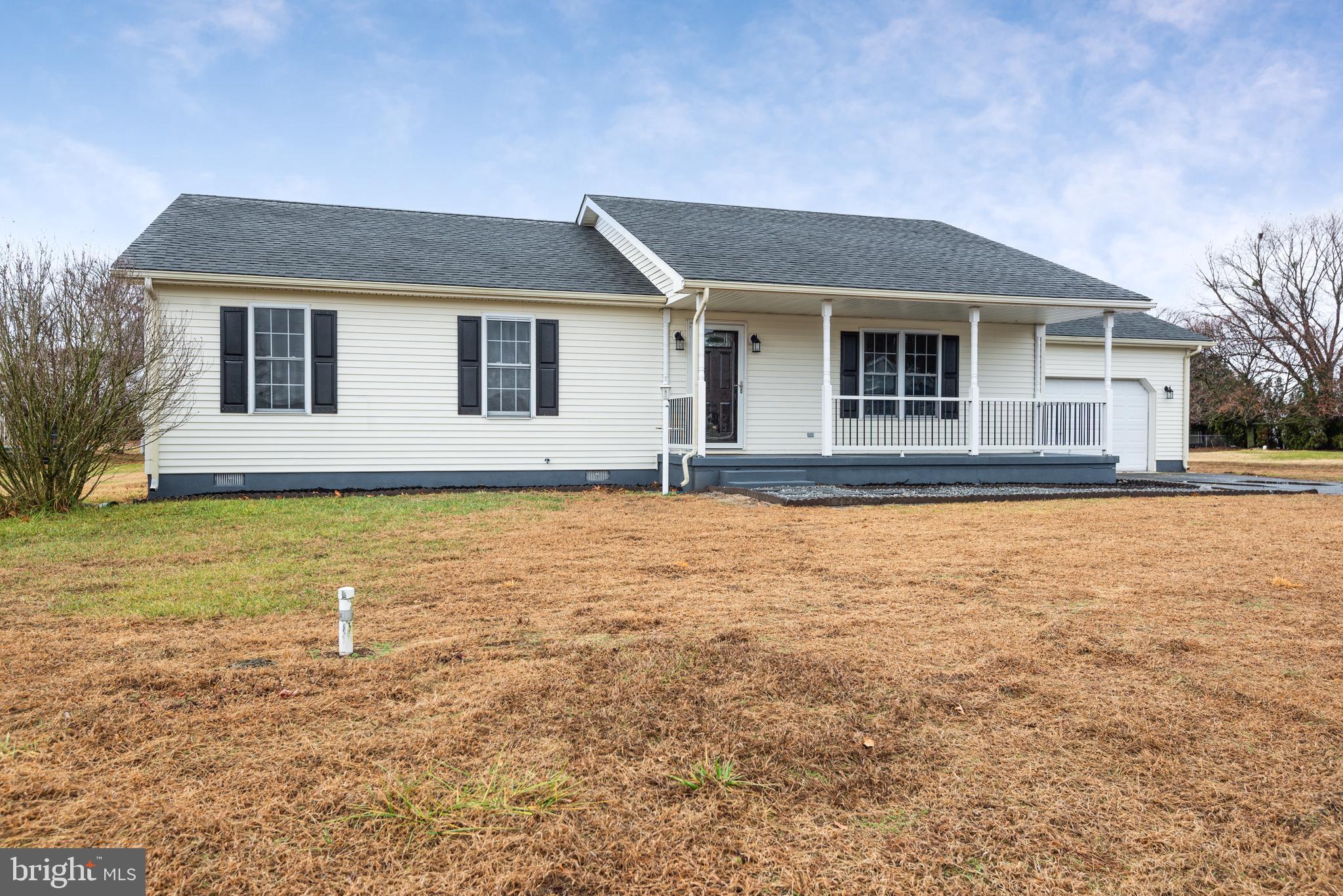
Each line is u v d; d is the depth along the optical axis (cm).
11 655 373
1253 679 350
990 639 408
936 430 1449
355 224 1394
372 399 1183
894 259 1376
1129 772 262
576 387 1277
